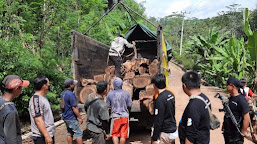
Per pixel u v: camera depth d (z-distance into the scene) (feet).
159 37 19.98
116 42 21.75
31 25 30.50
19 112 23.84
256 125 17.54
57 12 32.91
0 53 23.06
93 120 13.07
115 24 62.44
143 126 19.94
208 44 72.59
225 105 12.00
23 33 27.86
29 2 30.94
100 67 23.76
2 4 25.62
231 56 47.34
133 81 18.28
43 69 27.22
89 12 48.55
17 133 8.32
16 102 23.66
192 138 8.43
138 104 16.29
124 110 14.51
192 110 8.41
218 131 20.80
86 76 19.89
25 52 25.27
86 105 13.53
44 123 10.66
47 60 29.81
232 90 11.58
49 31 32.89
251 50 36.22
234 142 11.75
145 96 16.70
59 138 19.45
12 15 25.96
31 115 10.46
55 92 27.35
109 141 17.80
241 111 11.26
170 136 10.66
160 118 10.27
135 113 19.58
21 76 23.22
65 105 14.56
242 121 11.37
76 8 46.68
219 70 56.49
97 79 20.53
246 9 35.81
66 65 35.70
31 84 23.68
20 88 8.64
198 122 8.38
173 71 105.81
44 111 10.62
